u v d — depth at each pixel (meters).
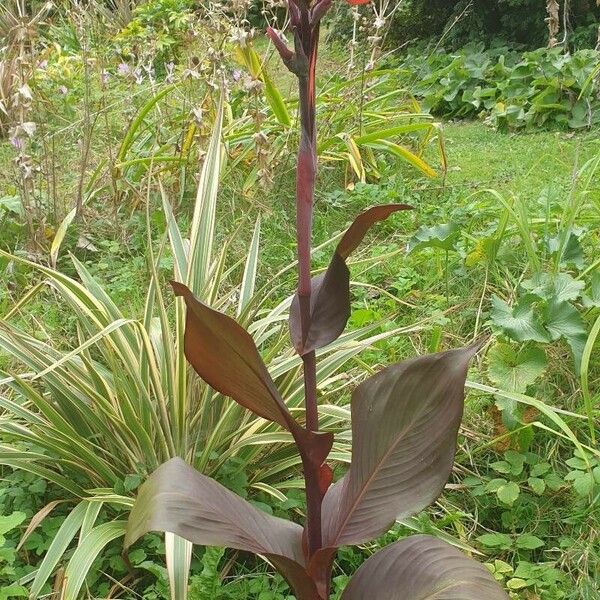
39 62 6.39
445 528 2.63
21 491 2.59
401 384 1.85
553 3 6.65
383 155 6.14
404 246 4.57
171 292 4.01
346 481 1.92
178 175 5.25
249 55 5.17
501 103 7.33
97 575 2.38
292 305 1.78
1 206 4.77
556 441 2.85
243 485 2.57
